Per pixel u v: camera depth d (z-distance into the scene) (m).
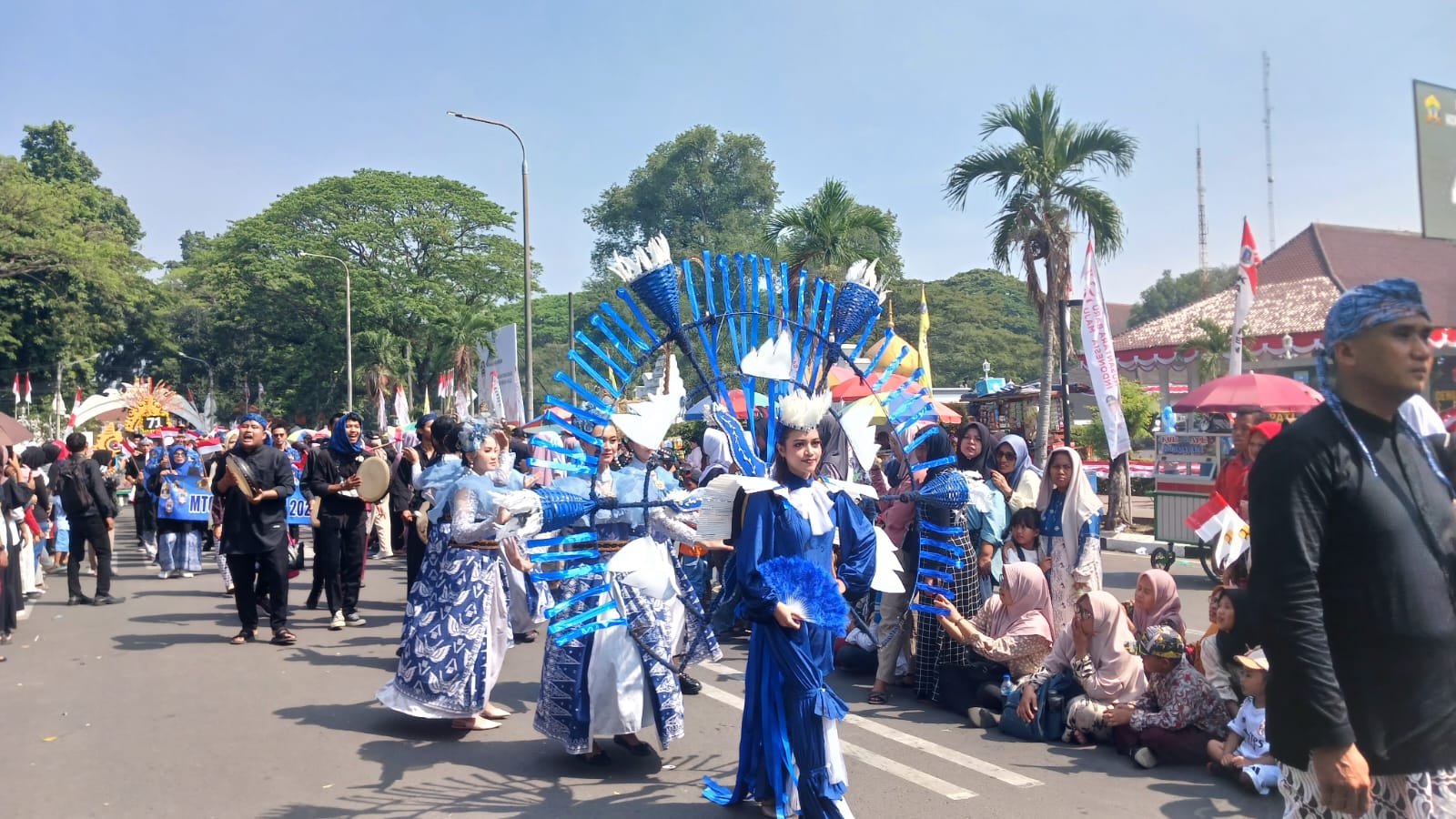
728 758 5.23
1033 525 6.38
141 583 11.73
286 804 4.60
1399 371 2.44
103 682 6.87
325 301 43.59
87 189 61.25
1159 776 4.86
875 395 4.85
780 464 4.21
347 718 6.00
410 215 45.47
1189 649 5.36
